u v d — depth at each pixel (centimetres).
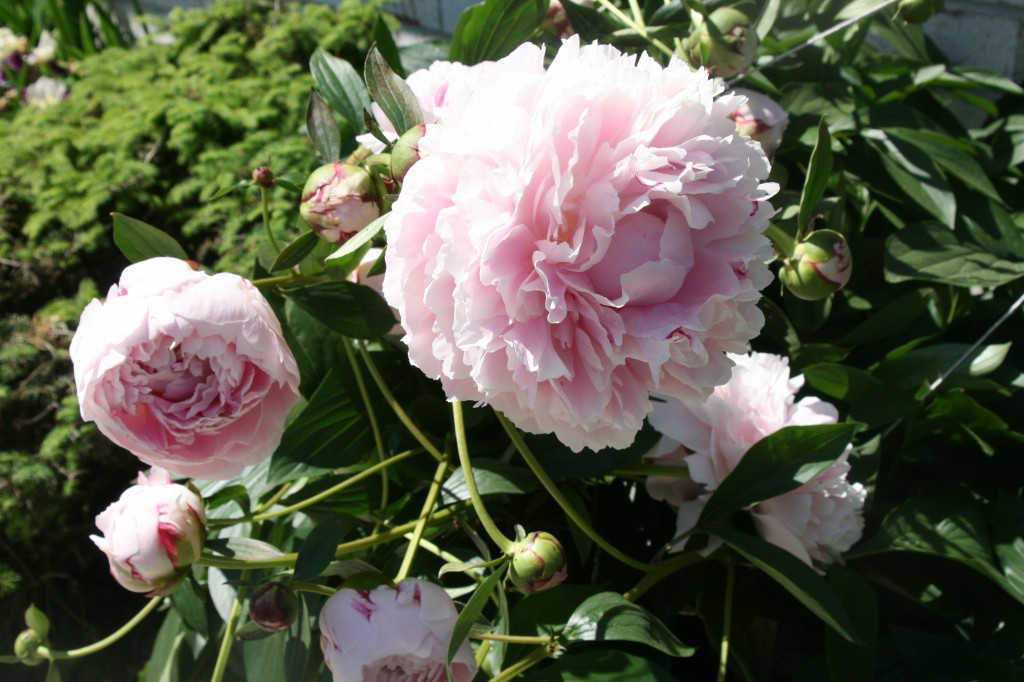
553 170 53
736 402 71
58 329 147
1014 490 81
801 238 71
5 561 138
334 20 160
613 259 55
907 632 73
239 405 63
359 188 64
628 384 58
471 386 59
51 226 158
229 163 147
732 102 60
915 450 81
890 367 79
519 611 68
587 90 54
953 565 77
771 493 67
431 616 60
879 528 77
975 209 85
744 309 57
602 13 81
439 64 73
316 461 73
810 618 75
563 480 73
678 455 74
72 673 130
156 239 71
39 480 136
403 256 56
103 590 140
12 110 197
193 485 72
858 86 91
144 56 175
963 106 107
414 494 77
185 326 61
